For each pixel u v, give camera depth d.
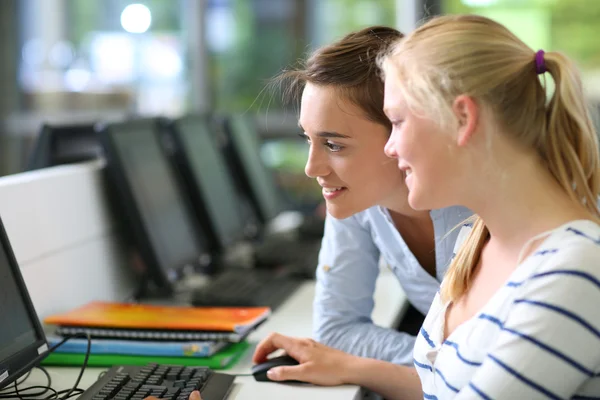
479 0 4.48
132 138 2.36
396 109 1.10
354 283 1.78
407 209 1.58
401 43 1.14
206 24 4.98
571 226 1.04
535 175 1.07
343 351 1.71
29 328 1.52
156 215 2.34
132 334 1.70
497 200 1.08
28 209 1.83
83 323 1.73
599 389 1.03
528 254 1.07
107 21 5.14
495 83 1.04
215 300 2.19
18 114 5.30
